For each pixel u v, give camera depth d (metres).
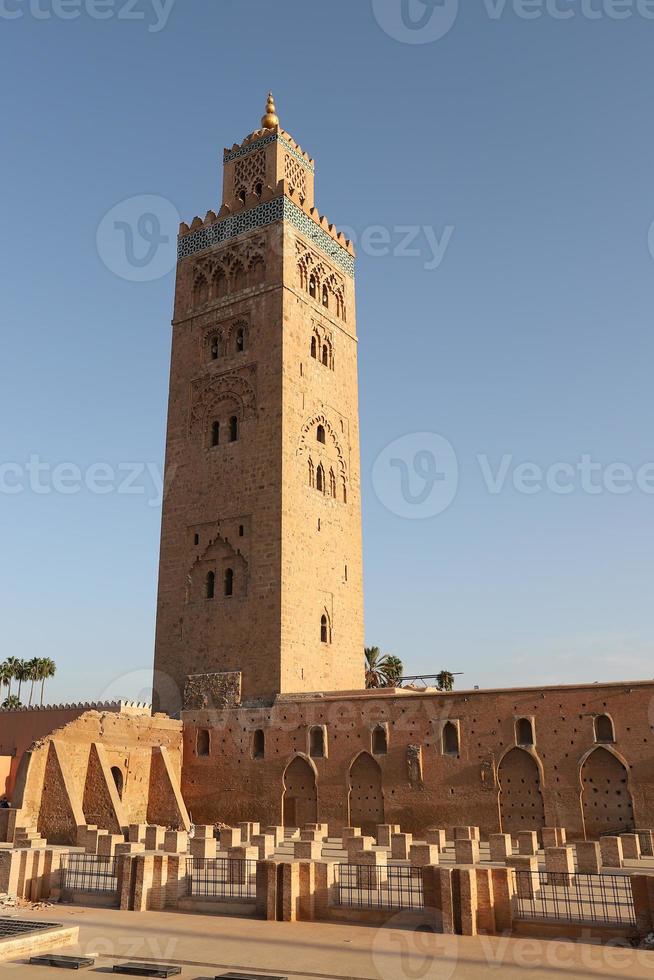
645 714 37.47
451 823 40.22
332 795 43.53
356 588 56.44
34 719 51.66
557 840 36.09
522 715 40.00
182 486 55.59
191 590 52.94
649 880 19.62
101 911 25.22
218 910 24.67
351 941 20.36
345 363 60.75
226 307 57.44
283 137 60.84
